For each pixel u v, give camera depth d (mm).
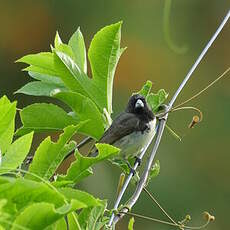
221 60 16312
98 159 4094
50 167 3949
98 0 15531
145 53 15594
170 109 5930
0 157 3547
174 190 14008
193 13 16312
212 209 14367
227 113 15484
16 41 16031
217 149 15031
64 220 3814
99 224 4207
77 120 5074
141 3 15648
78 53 5445
